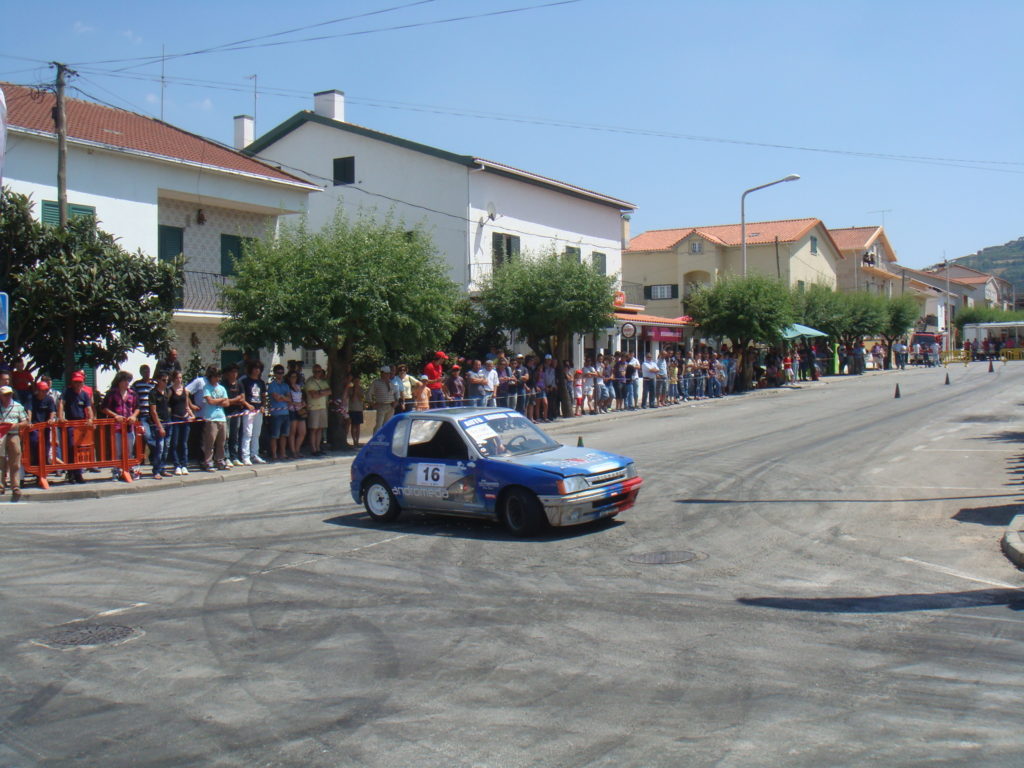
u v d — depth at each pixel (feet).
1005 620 21.70
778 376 133.59
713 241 169.78
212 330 81.56
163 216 79.00
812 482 43.55
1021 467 46.42
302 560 29.78
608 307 88.53
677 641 20.53
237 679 18.62
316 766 14.46
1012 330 242.78
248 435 56.18
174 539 33.78
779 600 23.89
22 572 28.37
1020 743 14.71
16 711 17.06
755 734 15.28
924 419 75.41
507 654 19.88
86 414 49.26
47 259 50.75
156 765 14.64
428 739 15.40
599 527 34.22
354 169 105.81
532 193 111.45
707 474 46.60
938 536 31.30
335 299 60.49
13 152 66.59
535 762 14.39
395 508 36.24
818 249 187.83
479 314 90.63
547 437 37.35
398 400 65.82
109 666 19.52
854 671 18.31
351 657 19.92
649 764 14.21
